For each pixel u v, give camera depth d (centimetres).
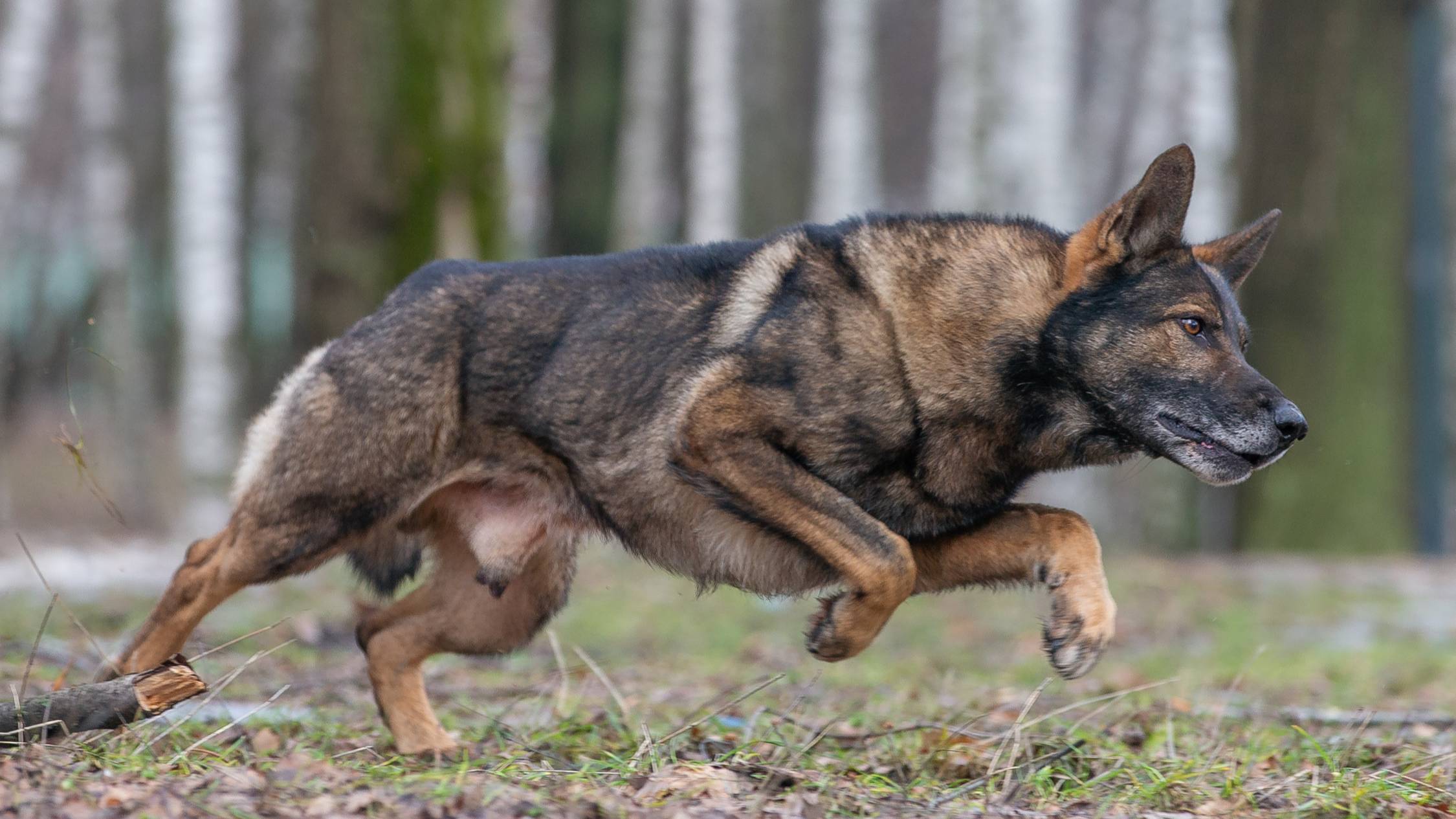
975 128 2088
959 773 649
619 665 1053
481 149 1742
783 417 658
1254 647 1245
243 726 701
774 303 673
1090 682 1034
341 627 1116
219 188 2095
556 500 715
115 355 2409
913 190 3825
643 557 713
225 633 1073
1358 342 1978
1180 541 2203
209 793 541
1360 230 1972
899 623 1394
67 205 3319
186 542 1908
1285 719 776
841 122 2467
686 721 717
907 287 670
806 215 2580
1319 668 1127
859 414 659
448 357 702
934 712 816
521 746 670
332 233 1703
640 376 684
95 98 2442
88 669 853
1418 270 1986
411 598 770
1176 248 673
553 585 764
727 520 690
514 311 703
